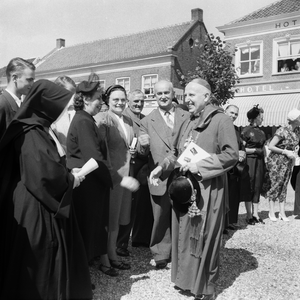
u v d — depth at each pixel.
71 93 2.78
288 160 6.70
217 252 3.38
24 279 2.54
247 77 20.53
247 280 3.90
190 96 3.54
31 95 2.71
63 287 2.69
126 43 26.52
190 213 3.27
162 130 4.41
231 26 20.77
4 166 2.68
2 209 2.69
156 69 23.55
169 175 3.88
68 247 2.81
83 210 3.37
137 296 3.43
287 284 3.80
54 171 2.61
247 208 6.49
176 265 3.56
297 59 19.19
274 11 19.81
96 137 3.44
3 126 3.21
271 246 5.15
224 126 3.37
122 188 4.09
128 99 5.14
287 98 19.36
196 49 24.75
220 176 3.42
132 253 4.76
